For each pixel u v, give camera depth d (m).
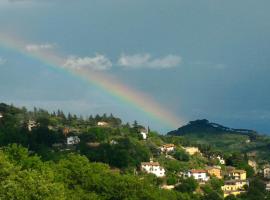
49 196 71.56
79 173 102.00
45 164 99.31
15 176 72.19
